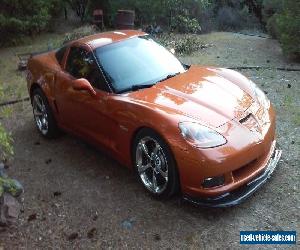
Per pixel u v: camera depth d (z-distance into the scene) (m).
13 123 7.04
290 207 4.30
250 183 4.26
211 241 3.94
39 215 4.50
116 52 5.37
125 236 4.10
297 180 4.70
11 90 8.59
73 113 5.55
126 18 12.91
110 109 4.81
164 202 4.54
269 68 8.88
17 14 12.91
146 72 5.21
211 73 5.29
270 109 4.85
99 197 4.75
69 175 5.26
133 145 4.66
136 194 4.73
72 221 4.38
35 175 5.33
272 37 12.26
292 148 5.36
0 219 4.16
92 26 13.52
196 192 4.09
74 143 6.12
